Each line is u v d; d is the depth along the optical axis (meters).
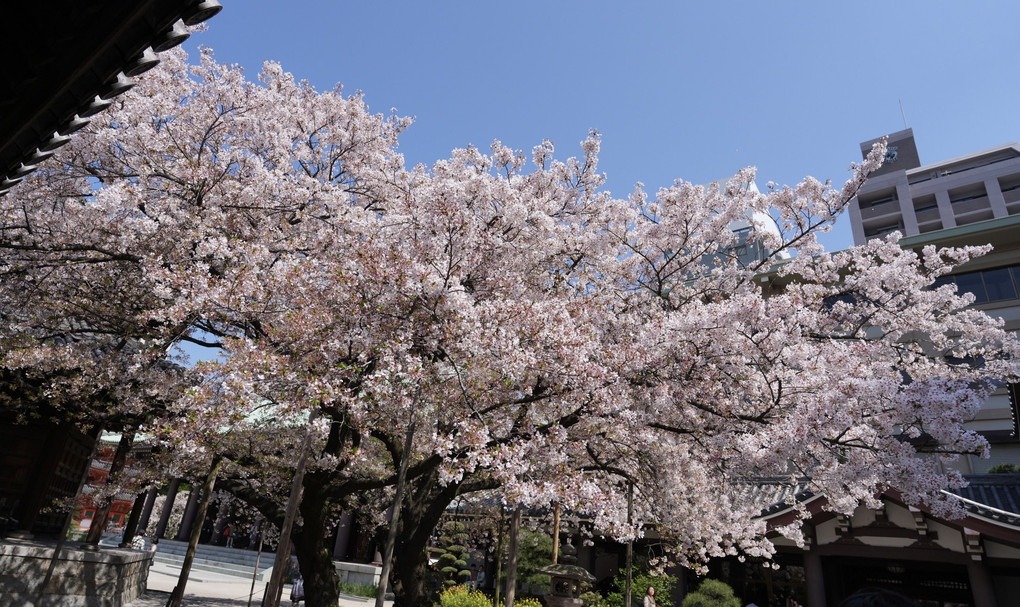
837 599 16.58
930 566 15.84
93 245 12.51
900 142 63.09
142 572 18.16
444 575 24.22
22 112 5.38
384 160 16.56
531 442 9.05
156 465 13.54
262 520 24.75
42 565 12.50
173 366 13.92
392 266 9.43
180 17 4.93
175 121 13.57
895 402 7.78
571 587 11.91
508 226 11.63
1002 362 11.84
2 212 12.66
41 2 4.65
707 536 12.55
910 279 12.60
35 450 15.95
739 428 9.84
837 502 10.62
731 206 12.70
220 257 11.05
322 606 12.43
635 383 9.97
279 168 13.96
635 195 14.53
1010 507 14.80
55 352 11.53
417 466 11.49
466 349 9.20
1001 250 23.38
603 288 13.35
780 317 9.22
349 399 8.78
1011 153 56.88
